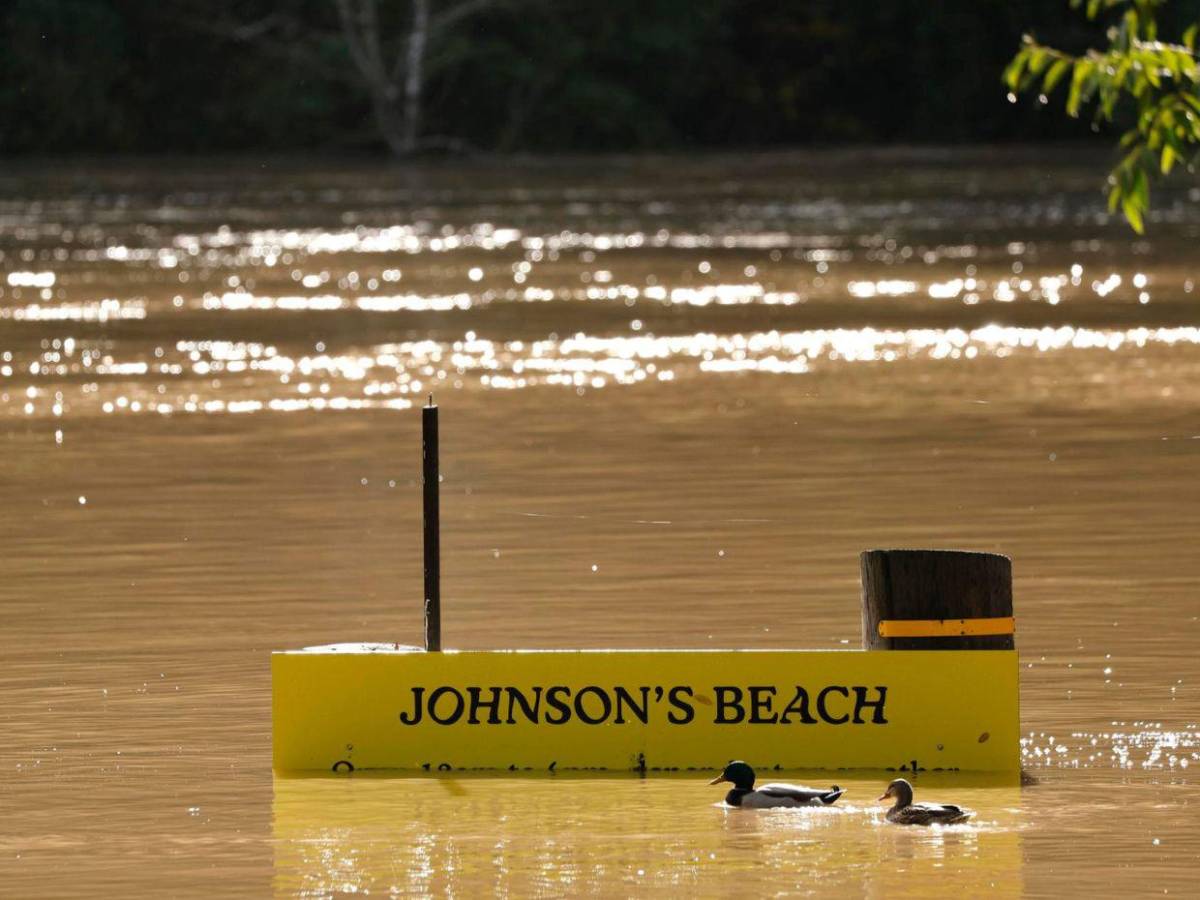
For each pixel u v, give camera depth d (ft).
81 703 104.22
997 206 540.11
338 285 355.77
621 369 236.43
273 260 414.41
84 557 139.23
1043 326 273.33
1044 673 107.65
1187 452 174.91
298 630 118.52
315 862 81.76
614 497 157.28
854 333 269.64
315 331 280.51
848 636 114.83
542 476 166.81
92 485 166.50
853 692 93.76
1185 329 267.18
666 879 79.51
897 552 95.14
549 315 298.97
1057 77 111.55
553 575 131.34
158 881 79.82
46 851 83.10
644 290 338.54
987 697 93.20
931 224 485.56
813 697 93.86
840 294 325.21
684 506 153.58
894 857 81.76
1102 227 463.01
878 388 217.15
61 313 310.65
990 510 151.12
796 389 217.36
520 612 121.70
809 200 583.17
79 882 79.71
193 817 87.35
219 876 80.23
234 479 168.14
